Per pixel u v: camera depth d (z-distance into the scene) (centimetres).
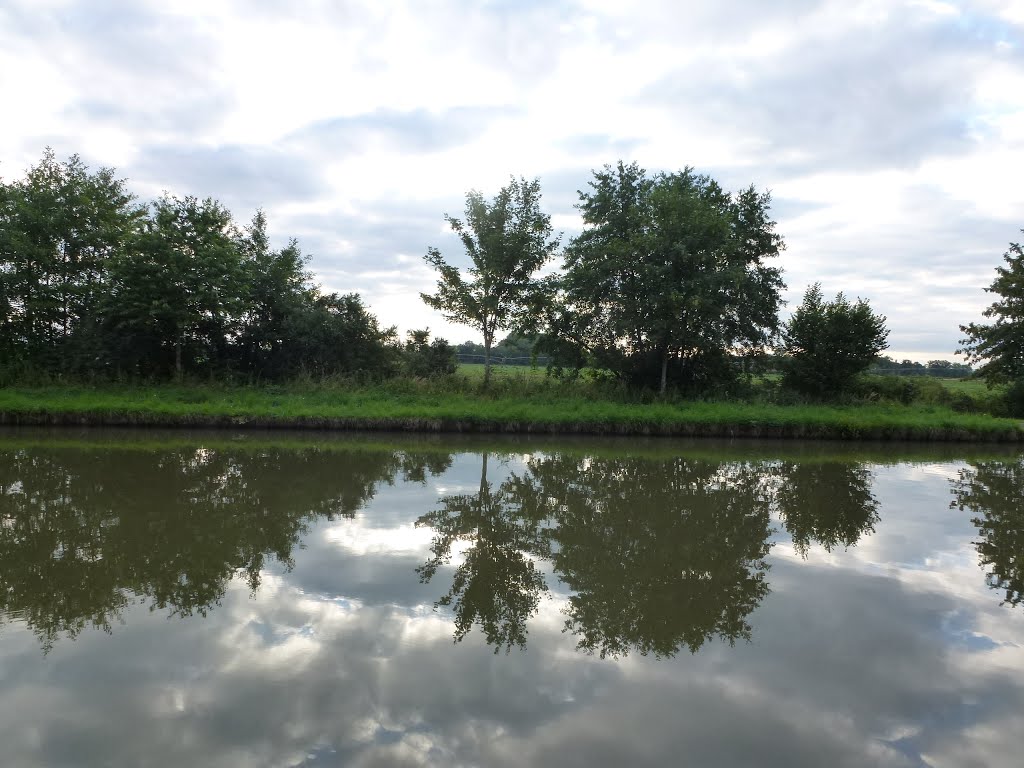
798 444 1917
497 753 359
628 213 2550
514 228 2328
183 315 2108
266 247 2620
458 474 1281
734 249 2395
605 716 405
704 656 502
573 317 2536
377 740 369
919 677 470
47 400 1905
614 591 651
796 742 380
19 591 611
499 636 531
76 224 2384
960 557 778
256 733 374
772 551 798
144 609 572
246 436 1741
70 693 420
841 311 2680
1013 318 2806
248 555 727
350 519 899
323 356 2516
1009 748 379
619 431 1972
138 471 1194
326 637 518
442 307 2384
